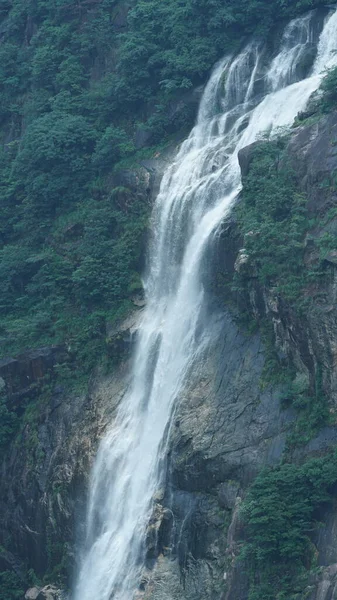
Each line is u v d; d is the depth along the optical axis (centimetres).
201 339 7788
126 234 8806
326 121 7644
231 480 7094
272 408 7138
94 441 8131
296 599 6412
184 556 7156
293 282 7200
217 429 7269
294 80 8794
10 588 8300
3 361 8844
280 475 6712
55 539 8144
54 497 8194
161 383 7956
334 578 6309
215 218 8062
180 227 8381
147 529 7356
